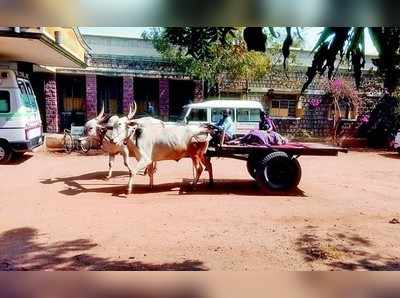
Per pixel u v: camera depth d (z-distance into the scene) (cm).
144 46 1786
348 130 1900
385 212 662
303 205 701
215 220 598
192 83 1866
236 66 1528
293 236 526
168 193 787
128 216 616
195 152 804
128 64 1762
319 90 1889
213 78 1698
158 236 520
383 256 455
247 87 1792
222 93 1853
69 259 437
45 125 1700
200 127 809
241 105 1254
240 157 828
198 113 1235
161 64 1798
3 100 1099
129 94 1775
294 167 779
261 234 533
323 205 704
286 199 747
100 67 1727
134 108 793
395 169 1186
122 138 734
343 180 982
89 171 1033
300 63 1806
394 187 898
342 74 1789
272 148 780
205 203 704
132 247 478
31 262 427
